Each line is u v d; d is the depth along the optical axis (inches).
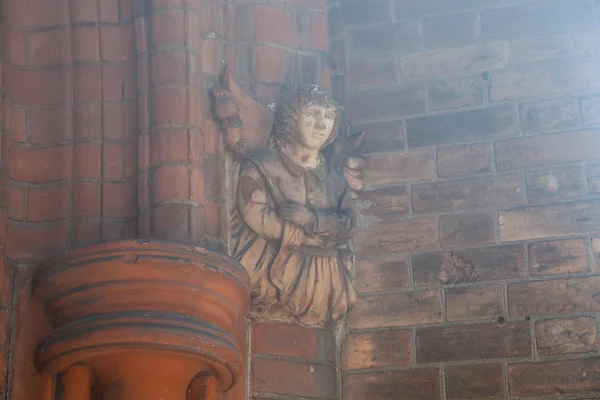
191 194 263.0
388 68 318.0
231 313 257.8
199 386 253.0
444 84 313.4
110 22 279.6
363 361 292.4
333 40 319.0
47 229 268.2
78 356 245.9
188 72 271.7
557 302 286.2
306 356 287.9
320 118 286.8
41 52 279.9
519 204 297.3
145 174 265.9
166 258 246.4
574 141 300.0
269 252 282.4
